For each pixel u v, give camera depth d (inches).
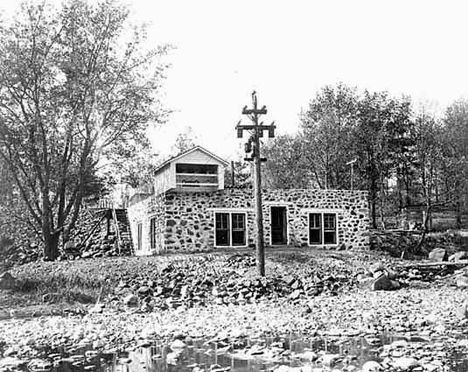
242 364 416.8
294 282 903.1
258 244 932.6
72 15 1227.2
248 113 960.9
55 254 1241.4
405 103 1950.1
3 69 1152.8
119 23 1258.6
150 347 498.9
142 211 1384.1
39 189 1288.1
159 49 1294.3
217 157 1197.1
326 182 1780.3
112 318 700.0
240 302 816.3
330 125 1813.5
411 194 2007.9
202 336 549.0
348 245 1259.8
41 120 1192.8
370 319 621.0
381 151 1804.9
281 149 2065.7
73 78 1211.2
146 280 895.7
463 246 1545.3
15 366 429.1
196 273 926.4
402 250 1440.7
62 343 534.6
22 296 854.5
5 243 1473.9
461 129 1876.2
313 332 550.3
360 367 396.5
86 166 1258.0
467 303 729.6
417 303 744.3
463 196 1694.1
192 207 1175.6
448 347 457.1
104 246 1537.9
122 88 1251.2
